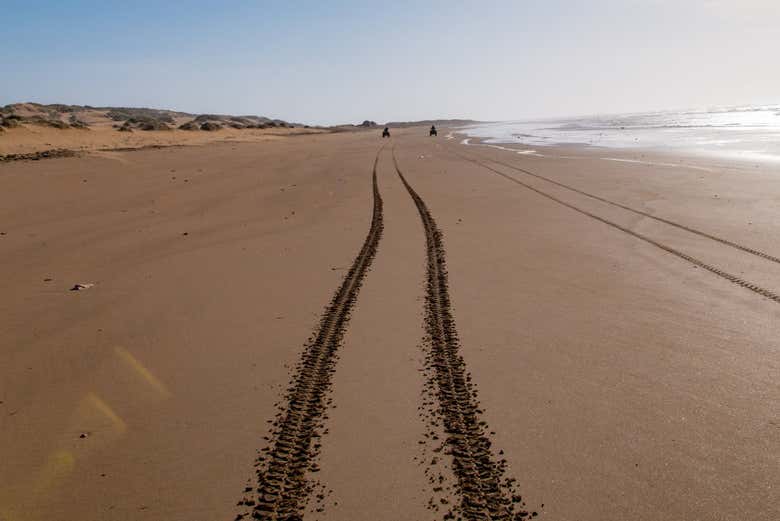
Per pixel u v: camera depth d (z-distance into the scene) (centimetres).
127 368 675
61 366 683
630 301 831
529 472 477
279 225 1399
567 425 538
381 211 1536
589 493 451
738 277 915
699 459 484
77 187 1984
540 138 5184
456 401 584
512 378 626
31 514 447
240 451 517
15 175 2195
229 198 1797
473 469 483
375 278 966
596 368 641
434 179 2186
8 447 530
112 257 1154
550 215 1430
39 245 1254
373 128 13575
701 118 8994
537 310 809
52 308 870
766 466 472
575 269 985
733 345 682
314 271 1016
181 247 1216
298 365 670
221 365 676
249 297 895
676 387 595
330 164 2819
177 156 3153
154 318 821
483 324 768
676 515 426
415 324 773
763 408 552
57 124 3966
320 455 507
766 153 2736
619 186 1845
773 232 1180
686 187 1770
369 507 446
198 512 446
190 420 566
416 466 489
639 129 6238
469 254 1098
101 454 518
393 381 627
